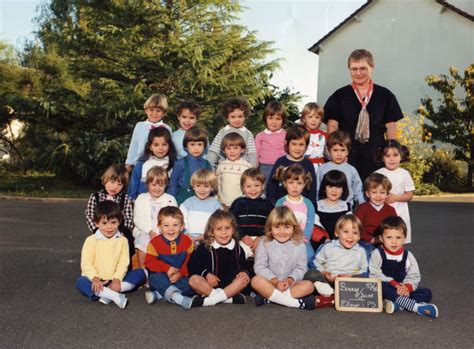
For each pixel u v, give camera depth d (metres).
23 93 19.64
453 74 21.23
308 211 5.41
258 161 6.21
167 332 3.88
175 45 15.88
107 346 3.58
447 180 20.58
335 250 5.00
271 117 6.12
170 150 5.98
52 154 16.73
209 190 5.50
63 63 19.72
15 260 6.58
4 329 3.92
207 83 15.95
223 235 4.84
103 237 5.03
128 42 15.98
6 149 22.45
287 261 4.87
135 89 15.77
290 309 4.59
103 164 16.95
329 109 5.92
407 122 20.12
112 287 4.83
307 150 6.04
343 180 5.46
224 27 17.23
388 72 25.03
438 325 4.19
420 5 24.16
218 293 4.64
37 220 10.70
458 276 6.05
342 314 4.47
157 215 5.30
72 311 4.41
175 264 4.92
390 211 5.36
